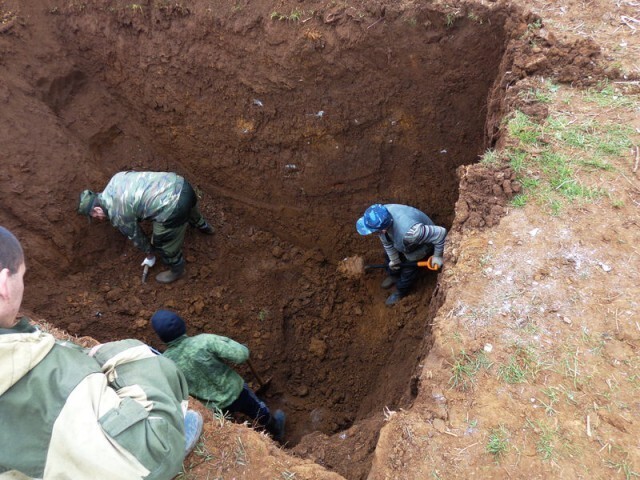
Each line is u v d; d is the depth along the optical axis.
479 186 3.16
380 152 4.99
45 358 1.39
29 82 5.01
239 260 5.62
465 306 2.64
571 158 3.19
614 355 2.40
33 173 4.80
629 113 3.39
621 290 2.62
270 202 5.67
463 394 2.36
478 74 4.25
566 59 3.70
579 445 2.16
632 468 2.08
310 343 5.20
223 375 3.44
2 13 4.90
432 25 4.07
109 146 5.65
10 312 1.37
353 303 5.38
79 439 1.35
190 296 5.23
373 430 3.04
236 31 4.52
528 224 2.93
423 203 5.22
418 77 4.38
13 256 1.36
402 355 4.40
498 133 3.61
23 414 1.35
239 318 5.21
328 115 4.82
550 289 2.66
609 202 2.98
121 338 4.82
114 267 5.23
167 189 4.35
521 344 2.47
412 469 2.18
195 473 2.33
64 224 4.91
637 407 2.24
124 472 1.39
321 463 2.93
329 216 5.53
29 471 1.40
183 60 4.92
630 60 3.65
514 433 2.21
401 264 4.66
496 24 3.97
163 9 4.69
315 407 4.77
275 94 4.83
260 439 2.48
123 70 5.27
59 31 5.20
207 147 5.54
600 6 4.07
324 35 4.30
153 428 1.48
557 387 2.33
